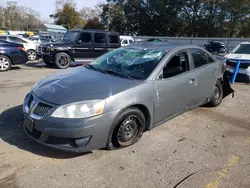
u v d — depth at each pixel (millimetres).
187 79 4152
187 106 4379
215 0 46312
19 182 2609
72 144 2939
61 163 2980
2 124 4012
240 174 2922
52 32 52406
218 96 5469
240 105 5816
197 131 4129
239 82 8938
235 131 4207
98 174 2805
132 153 3281
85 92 3070
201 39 32844
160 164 3062
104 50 12070
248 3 42312
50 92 3139
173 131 4074
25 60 10086
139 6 52938
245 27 45219
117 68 3924
